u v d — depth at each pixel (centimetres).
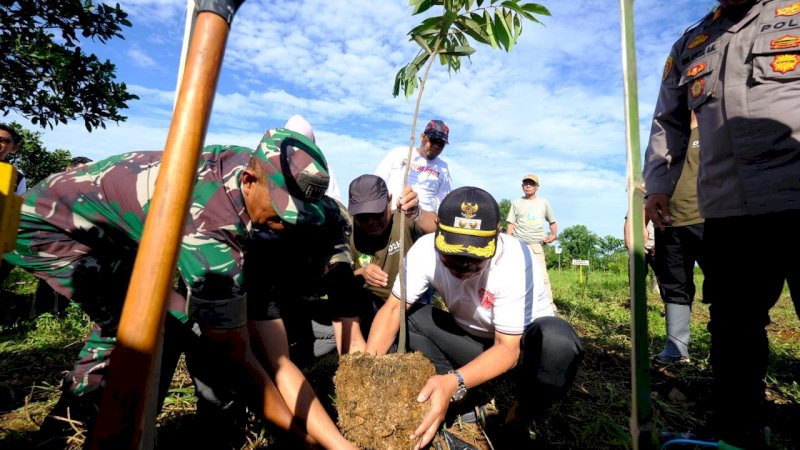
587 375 347
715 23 214
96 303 212
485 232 209
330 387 293
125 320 69
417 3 215
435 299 567
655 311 669
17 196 73
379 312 274
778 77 185
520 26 210
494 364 228
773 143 188
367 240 345
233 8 72
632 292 75
